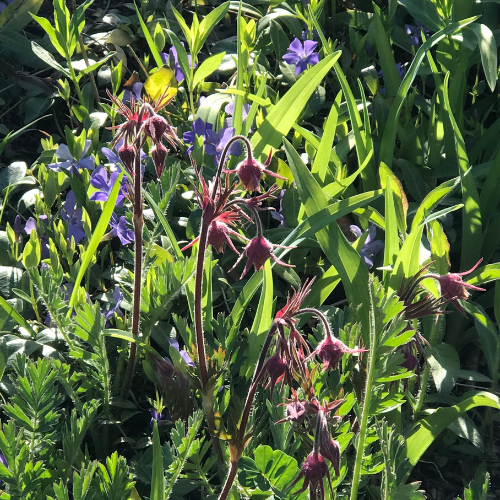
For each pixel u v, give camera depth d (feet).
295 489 1.78
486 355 2.51
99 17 3.77
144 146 2.81
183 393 2.07
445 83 2.65
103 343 2.10
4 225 2.84
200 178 1.74
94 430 2.18
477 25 2.77
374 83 3.34
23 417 1.79
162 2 3.86
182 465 1.80
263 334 2.18
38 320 2.34
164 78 2.38
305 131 2.70
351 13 3.79
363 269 2.25
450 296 1.91
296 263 2.79
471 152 3.14
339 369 2.16
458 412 2.14
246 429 1.99
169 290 2.13
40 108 3.27
